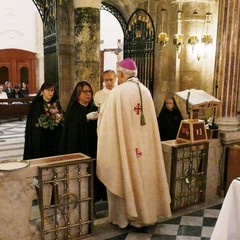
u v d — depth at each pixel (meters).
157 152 3.21
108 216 3.54
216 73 4.26
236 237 2.25
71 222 2.97
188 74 8.10
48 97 3.71
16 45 15.22
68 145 3.42
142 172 3.11
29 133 3.65
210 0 7.77
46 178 2.76
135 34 9.16
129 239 3.06
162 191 3.23
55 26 7.79
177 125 4.54
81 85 3.52
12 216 2.64
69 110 3.50
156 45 8.39
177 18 7.87
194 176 3.79
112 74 4.34
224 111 4.20
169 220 3.47
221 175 4.16
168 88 8.42
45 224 2.86
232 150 4.04
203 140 3.77
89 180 2.99
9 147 6.54
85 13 6.28
